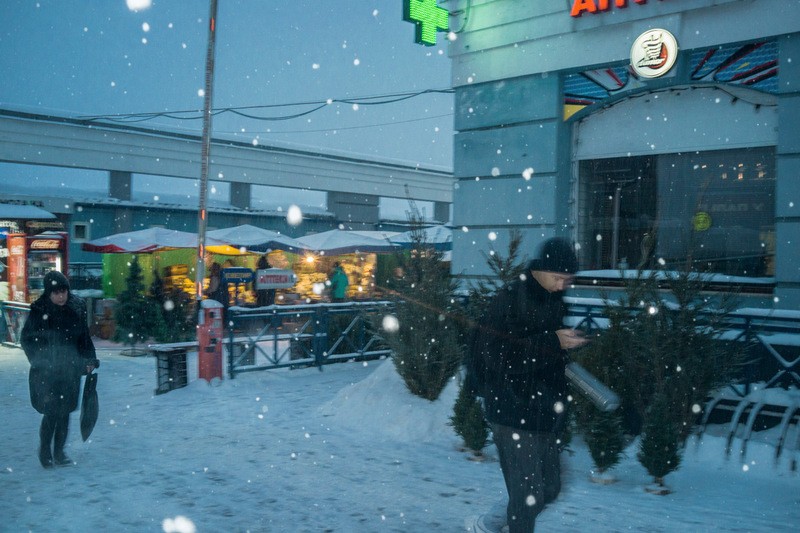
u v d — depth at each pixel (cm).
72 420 758
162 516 444
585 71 1034
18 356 1331
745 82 901
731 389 650
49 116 2684
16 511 457
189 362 1213
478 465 577
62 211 2634
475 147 1140
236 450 621
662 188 993
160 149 3028
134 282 1426
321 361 1074
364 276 2353
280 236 2031
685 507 468
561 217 1059
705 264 940
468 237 1149
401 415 697
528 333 344
